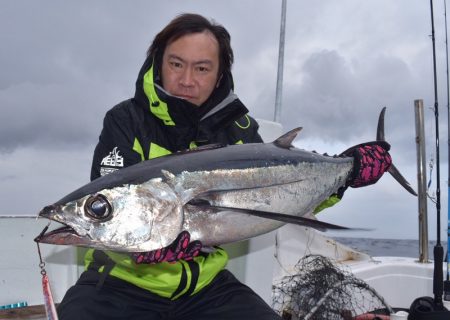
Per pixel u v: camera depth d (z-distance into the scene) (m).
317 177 1.21
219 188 1.05
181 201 0.99
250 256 1.58
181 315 1.22
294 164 1.17
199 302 1.23
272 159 1.14
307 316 1.50
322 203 1.34
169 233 0.97
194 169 1.03
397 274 2.02
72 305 1.15
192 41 1.23
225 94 1.31
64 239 0.92
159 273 1.18
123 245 0.94
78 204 0.92
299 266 1.82
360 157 1.31
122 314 1.16
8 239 1.51
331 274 1.61
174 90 1.25
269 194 1.11
